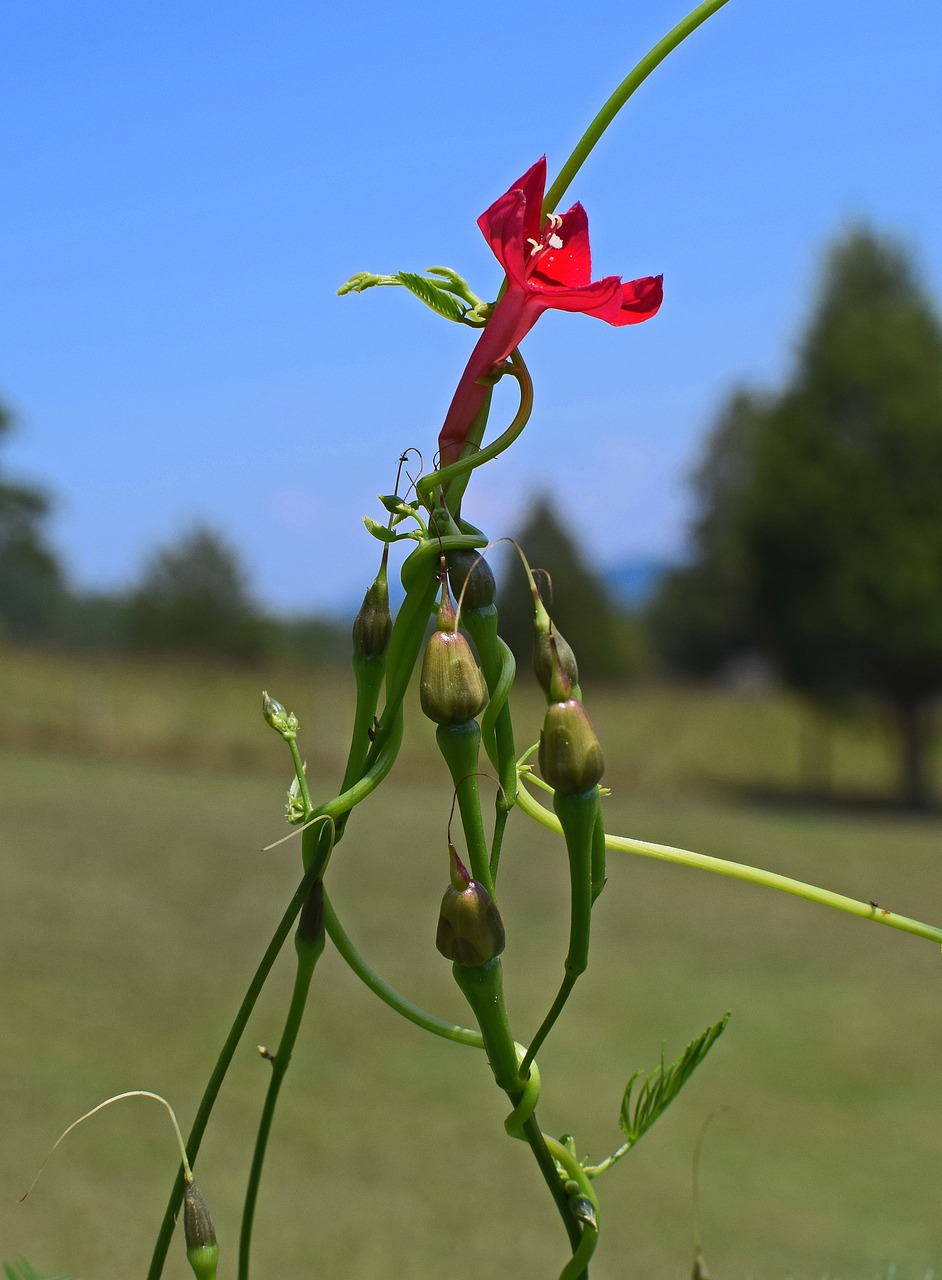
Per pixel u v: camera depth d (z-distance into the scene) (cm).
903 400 2359
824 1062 846
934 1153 688
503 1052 97
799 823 2067
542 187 102
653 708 2942
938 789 2639
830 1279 163
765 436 2497
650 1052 845
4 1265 116
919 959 1166
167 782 2003
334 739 2367
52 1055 750
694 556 4072
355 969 104
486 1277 510
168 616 4638
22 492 4516
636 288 102
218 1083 101
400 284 100
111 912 1136
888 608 2367
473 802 97
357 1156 644
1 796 1744
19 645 2880
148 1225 539
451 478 100
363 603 102
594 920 1284
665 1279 513
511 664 101
